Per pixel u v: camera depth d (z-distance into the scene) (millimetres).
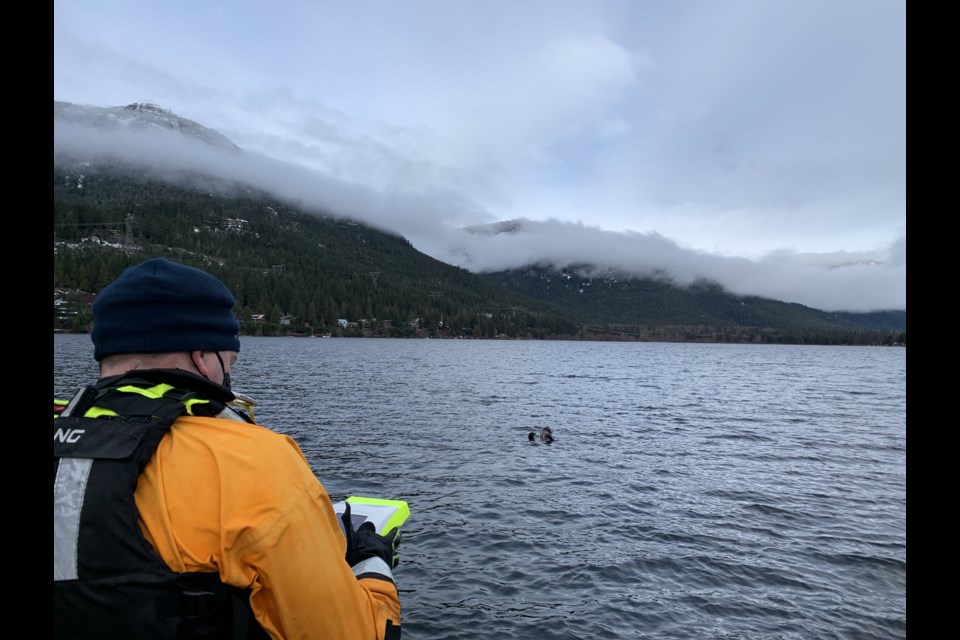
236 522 1655
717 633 7012
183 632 1612
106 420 1750
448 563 8859
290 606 1736
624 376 56875
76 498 1604
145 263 2035
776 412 29828
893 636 7047
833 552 9672
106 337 1966
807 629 7152
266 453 1813
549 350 141125
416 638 6758
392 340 174250
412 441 18500
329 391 33094
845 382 56062
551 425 23000
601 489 13344
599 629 7016
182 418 1852
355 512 4043
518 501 12156
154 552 1642
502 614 7324
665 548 9664
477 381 44656
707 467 16031
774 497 13031
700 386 46469
